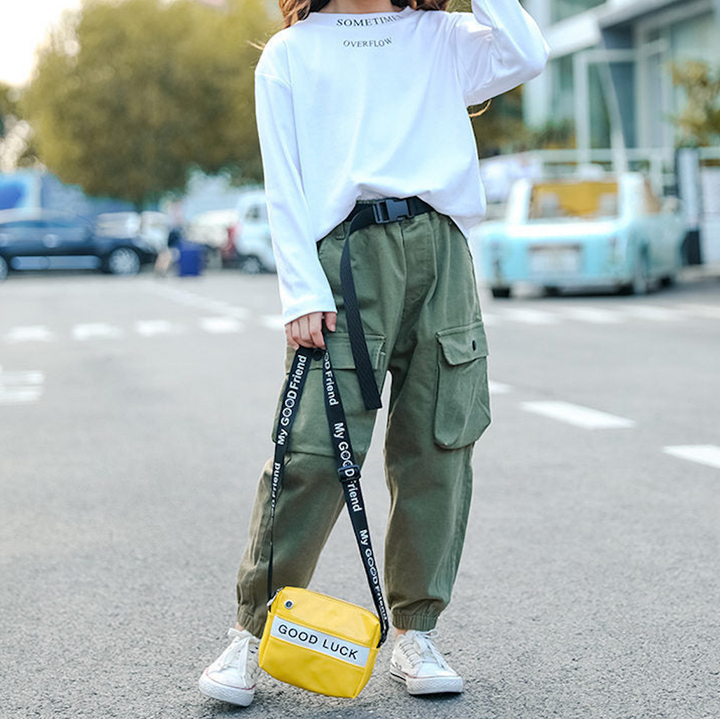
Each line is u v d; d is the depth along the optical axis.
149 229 41.38
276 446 3.12
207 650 3.87
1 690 3.54
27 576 4.81
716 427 7.77
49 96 44.59
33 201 44.97
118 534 5.46
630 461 6.74
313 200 3.13
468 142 3.20
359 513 3.07
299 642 3.10
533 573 4.64
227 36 45.22
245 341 14.46
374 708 3.27
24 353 13.85
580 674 3.53
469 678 3.51
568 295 20.92
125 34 44.62
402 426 3.22
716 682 3.45
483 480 6.33
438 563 3.32
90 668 3.72
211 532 5.46
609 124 37.94
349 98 3.13
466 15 3.26
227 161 46.34
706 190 25.69
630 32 35.78
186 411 9.07
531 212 19.98
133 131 44.72
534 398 9.24
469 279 3.23
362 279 3.11
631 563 4.75
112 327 17.03
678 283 22.73
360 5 3.21
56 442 7.92
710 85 23.23
